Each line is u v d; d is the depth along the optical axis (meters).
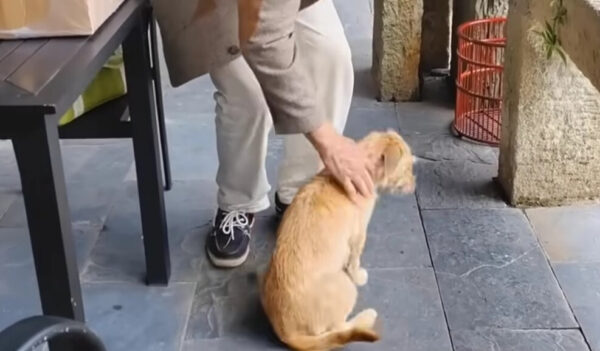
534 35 2.29
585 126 2.39
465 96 2.97
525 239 2.35
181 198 2.60
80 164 2.85
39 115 1.25
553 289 2.12
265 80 1.57
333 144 1.78
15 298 2.15
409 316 2.03
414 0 3.14
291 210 1.92
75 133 2.18
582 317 2.02
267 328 2.01
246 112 2.10
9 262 2.31
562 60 2.30
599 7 1.88
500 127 2.86
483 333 1.97
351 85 2.18
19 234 2.45
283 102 1.60
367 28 4.16
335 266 1.88
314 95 1.65
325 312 1.85
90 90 2.20
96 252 2.34
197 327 2.02
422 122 3.12
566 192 2.50
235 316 2.06
